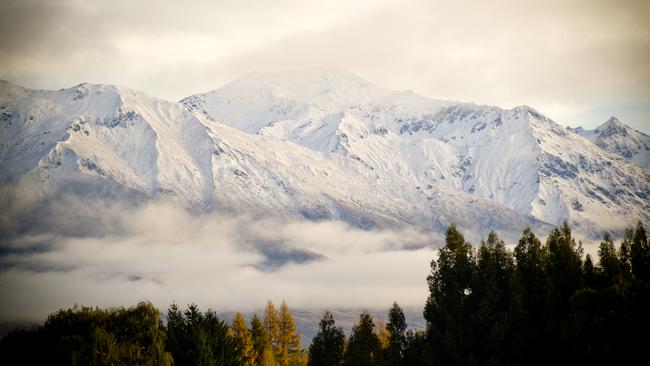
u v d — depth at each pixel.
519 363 107.50
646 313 104.50
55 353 109.62
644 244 118.25
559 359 106.50
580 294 107.75
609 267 116.44
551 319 108.88
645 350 101.44
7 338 116.56
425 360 111.88
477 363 109.06
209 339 120.25
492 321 113.19
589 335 103.69
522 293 113.00
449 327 116.06
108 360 109.06
